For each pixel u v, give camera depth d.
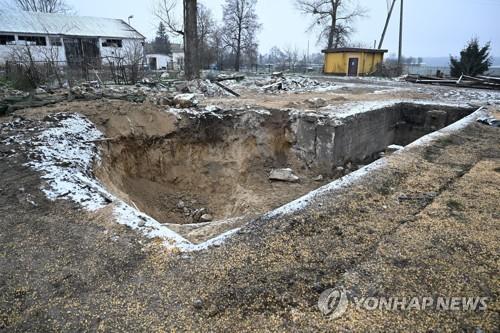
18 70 11.32
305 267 2.39
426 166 4.36
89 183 3.95
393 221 3.00
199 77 14.07
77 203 3.48
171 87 11.68
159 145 6.88
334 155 6.88
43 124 5.84
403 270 2.33
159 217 5.74
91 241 2.83
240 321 1.95
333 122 6.74
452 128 6.29
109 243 2.80
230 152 7.42
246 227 2.96
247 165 7.30
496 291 2.12
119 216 3.18
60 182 3.91
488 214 3.09
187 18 13.39
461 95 10.82
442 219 3.01
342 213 3.14
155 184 6.70
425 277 2.26
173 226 4.12
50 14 28.95
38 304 2.15
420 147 5.17
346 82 16.00
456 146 5.23
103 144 5.79
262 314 2.00
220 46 37.09
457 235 2.75
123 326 1.95
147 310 2.07
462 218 3.02
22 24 26.42
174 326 1.94
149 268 2.47
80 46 28.02
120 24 31.89
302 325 1.91
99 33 29.22
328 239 2.73
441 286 2.18
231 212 6.16
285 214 3.14
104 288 2.28
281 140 7.54
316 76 21.08
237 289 2.20
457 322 1.89
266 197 6.14
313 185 6.64
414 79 16.95
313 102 8.32
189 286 2.26
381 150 8.66
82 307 2.12
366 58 23.89
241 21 36.56
